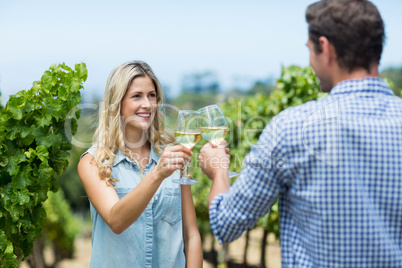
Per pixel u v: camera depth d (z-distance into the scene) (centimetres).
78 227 1247
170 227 229
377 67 156
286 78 496
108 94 231
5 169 247
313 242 151
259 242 1112
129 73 227
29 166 249
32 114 257
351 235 146
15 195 245
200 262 235
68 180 1577
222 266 947
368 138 147
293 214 160
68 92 260
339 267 147
